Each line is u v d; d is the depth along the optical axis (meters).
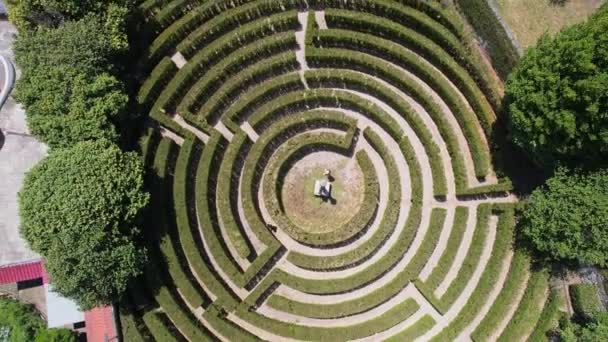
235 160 32.44
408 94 32.72
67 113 27.19
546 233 26.70
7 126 31.16
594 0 29.88
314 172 32.75
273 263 31.78
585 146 24.75
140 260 26.84
